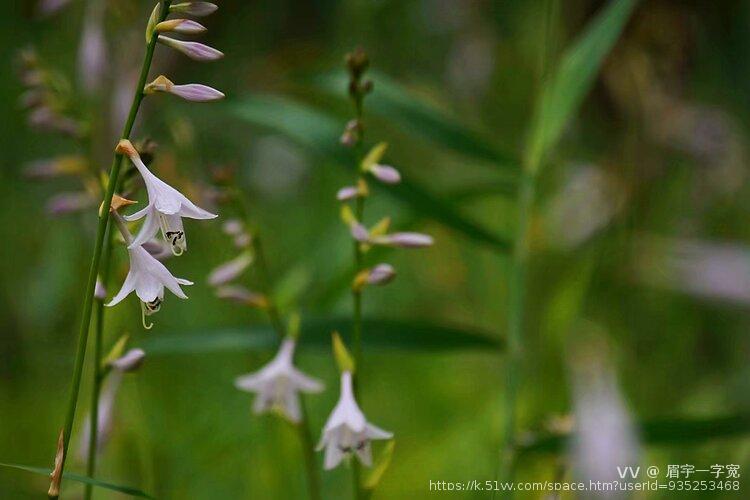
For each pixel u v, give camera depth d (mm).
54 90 1407
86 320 1169
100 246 1164
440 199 1422
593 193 1751
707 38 1784
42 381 1839
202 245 1752
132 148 1163
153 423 1564
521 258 1436
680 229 1837
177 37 1612
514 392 1404
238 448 1626
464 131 1458
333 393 1720
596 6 1840
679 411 1671
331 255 1556
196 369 1705
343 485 1621
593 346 1467
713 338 1765
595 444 1364
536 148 1442
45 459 1768
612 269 1726
